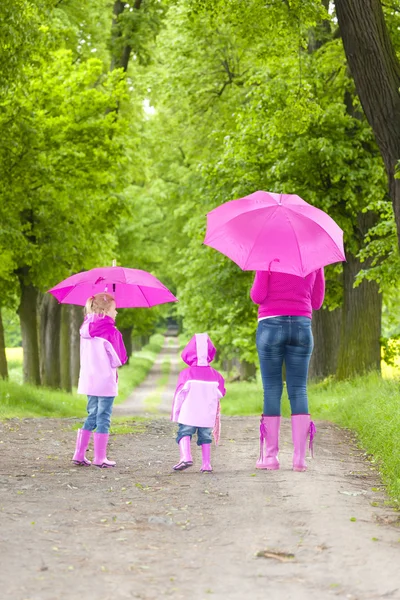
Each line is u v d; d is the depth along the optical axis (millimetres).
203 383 8977
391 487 7547
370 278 21312
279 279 8430
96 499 7074
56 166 25703
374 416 12570
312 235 8031
